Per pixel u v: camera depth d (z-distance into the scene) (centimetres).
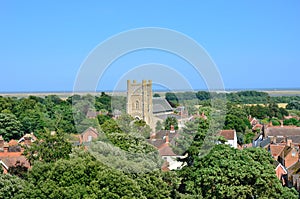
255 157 4353
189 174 4050
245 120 12200
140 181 3130
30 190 3606
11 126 10394
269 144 8631
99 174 3300
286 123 13500
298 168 5912
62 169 3562
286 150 7000
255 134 11119
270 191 4191
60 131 5569
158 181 3122
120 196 3144
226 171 4088
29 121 10638
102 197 3184
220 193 4047
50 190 3472
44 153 5359
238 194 4094
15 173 5475
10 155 6288
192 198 3844
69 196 3344
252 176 4103
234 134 7256
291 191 4466
